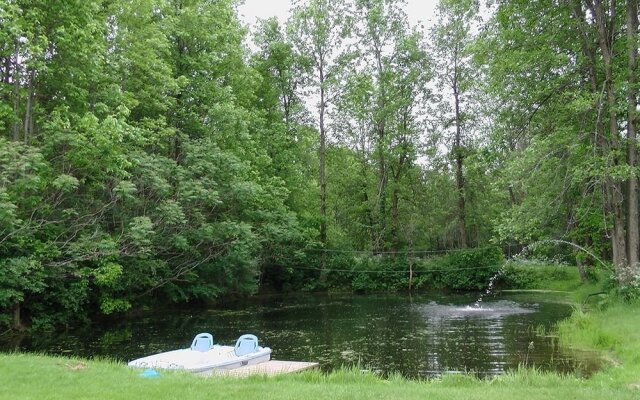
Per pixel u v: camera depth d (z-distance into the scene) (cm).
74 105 2173
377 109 4819
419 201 5288
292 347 1925
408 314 2889
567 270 4800
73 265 2127
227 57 3422
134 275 2648
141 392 847
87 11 2036
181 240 2595
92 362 1194
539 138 2381
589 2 2409
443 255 4956
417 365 1595
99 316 2811
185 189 2594
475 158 2641
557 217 2619
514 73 2430
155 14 3061
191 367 1358
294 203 4503
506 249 5431
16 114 1991
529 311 2902
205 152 2834
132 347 1948
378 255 4850
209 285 3309
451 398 829
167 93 2870
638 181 2455
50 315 2409
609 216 2428
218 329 2402
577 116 2373
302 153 4734
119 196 2106
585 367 1445
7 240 1973
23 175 1773
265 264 4284
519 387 965
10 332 2238
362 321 2630
